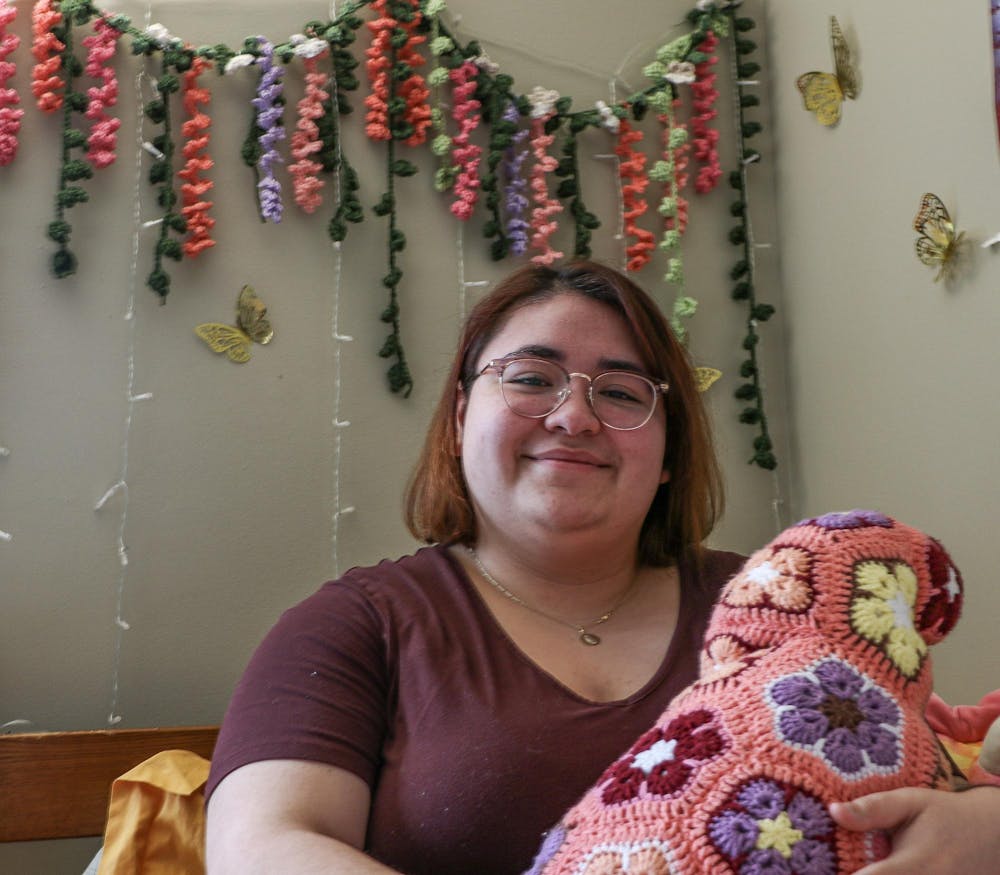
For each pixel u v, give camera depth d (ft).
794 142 5.98
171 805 4.32
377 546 5.52
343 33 5.57
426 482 4.12
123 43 5.49
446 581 3.65
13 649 5.07
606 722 3.25
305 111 5.53
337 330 5.59
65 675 5.10
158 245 5.28
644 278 5.95
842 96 5.48
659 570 3.98
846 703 2.42
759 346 6.05
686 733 2.46
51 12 5.28
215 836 3.01
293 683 3.28
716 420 5.93
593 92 6.01
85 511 5.21
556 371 3.68
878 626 2.57
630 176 5.89
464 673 3.34
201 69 5.45
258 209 5.56
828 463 5.65
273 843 2.82
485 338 3.92
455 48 5.72
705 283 6.02
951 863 2.21
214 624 5.28
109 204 5.39
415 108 5.67
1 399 5.18
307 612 3.50
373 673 3.37
